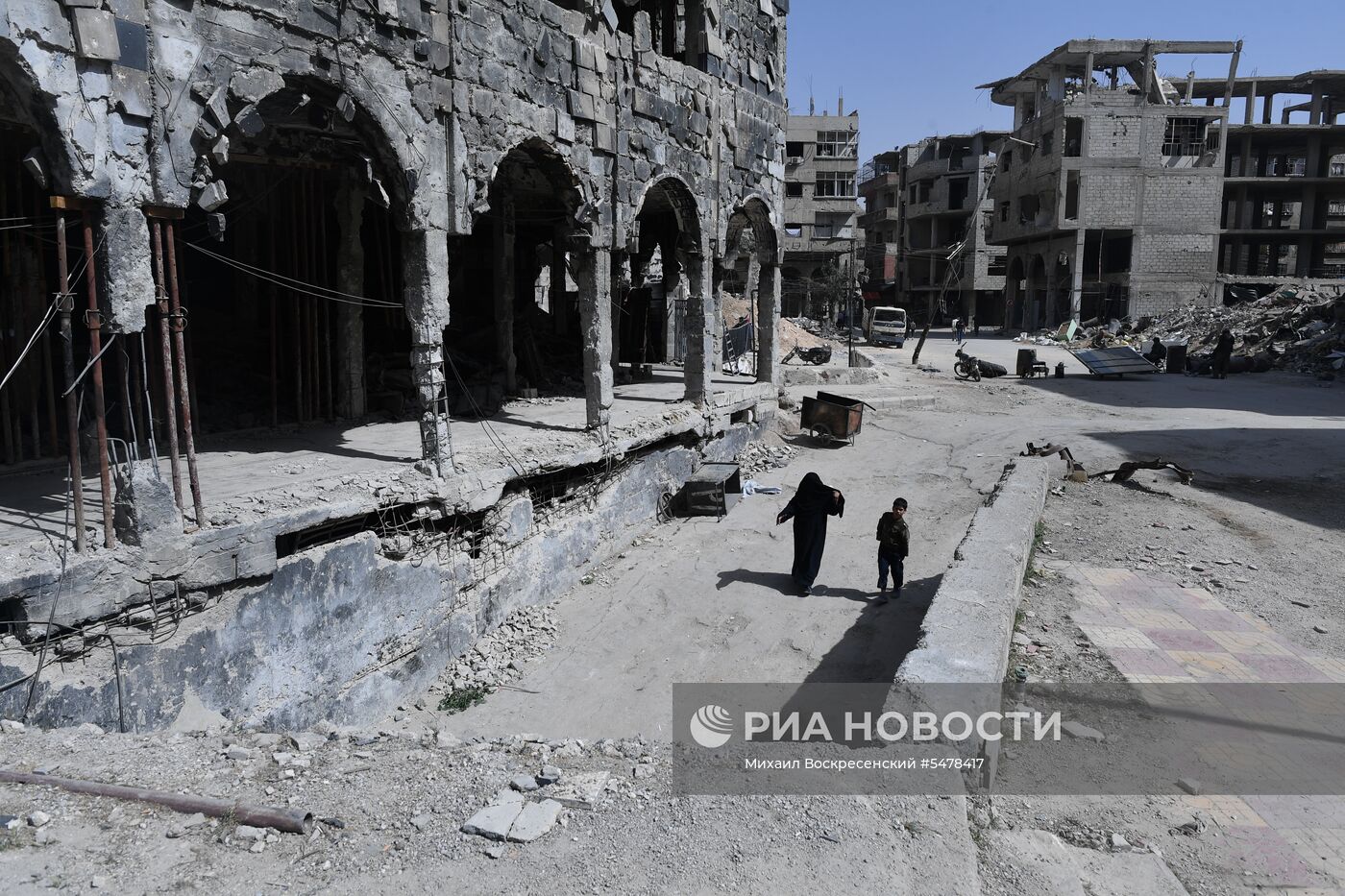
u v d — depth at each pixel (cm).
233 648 801
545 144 1286
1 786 538
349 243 1455
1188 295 5234
